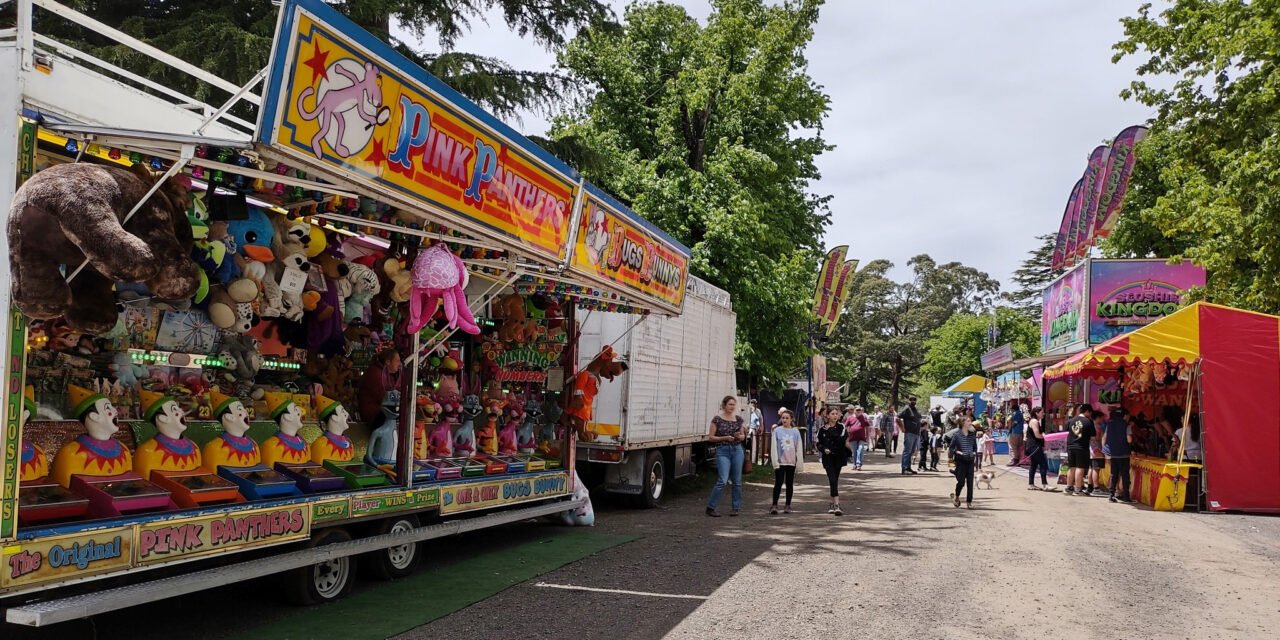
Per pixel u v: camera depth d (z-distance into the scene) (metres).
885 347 81.69
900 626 6.80
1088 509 15.01
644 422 13.81
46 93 4.89
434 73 14.20
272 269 6.75
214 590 7.38
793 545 10.60
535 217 7.59
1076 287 24.80
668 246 11.29
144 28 13.34
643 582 8.23
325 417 7.38
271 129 4.64
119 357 5.90
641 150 22.70
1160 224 18.30
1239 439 14.62
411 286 7.45
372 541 7.28
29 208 4.25
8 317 4.60
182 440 5.98
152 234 4.74
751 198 21.38
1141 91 18.00
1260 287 15.45
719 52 22.61
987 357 37.81
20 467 4.69
